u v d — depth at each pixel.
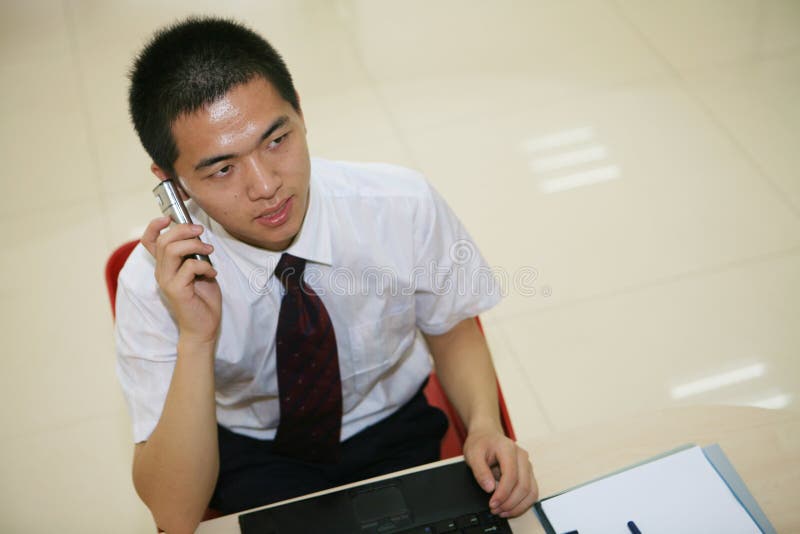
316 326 1.12
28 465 1.99
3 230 2.55
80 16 3.38
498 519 0.90
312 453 1.28
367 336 1.21
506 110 2.79
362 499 0.93
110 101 2.97
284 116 0.91
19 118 2.95
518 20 3.13
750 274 2.21
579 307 2.21
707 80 2.78
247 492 1.25
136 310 1.08
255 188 0.91
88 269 2.42
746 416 0.98
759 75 2.76
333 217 1.11
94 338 2.26
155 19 3.32
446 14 3.21
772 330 2.08
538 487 0.94
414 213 1.16
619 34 3.01
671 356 2.07
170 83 0.88
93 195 2.64
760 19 2.97
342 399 1.24
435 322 1.28
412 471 0.97
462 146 2.68
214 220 1.02
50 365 2.20
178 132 0.90
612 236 2.36
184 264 0.98
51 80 3.09
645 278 2.25
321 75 3.00
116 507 1.91
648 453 0.96
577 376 2.06
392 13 3.25
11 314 2.32
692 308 2.16
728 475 0.91
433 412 1.38
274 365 1.19
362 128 2.78
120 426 2.06
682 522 0.87
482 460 0.96
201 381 1.03
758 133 2.57
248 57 0.90
